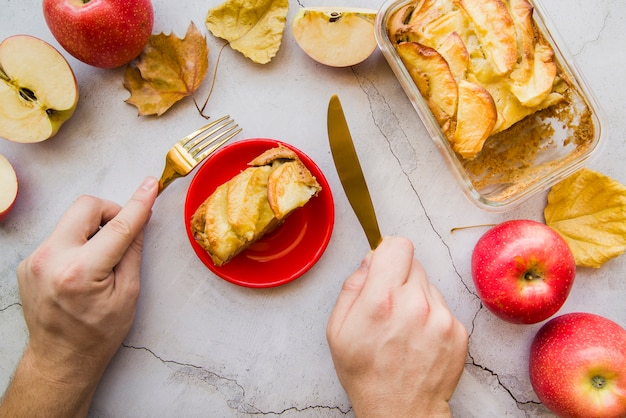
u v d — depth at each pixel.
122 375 0.58
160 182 0.54
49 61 0.54
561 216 0.58
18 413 0.52
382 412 0.49
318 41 0.56
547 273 0.52
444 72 0.52
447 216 0.58
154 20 0.58
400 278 0.50
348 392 0.51
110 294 0.53
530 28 0.53
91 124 0.58
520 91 0.52
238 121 0.58
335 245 0.58
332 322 0.52
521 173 0.56
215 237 0.52
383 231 0.58
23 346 0.58
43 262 0.51
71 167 0.58
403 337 0.49
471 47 0.53
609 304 0.58
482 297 0.55
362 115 0.58
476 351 0.58
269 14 0.57
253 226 0.52
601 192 0.56
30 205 0.58
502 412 0.58
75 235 0.52
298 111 0.58
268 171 0.53
